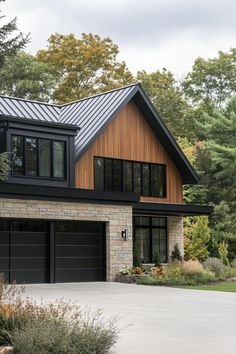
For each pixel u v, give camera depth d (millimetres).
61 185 27000
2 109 29047
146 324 14305
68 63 51406
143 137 31891
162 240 32688
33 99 46938
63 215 25531
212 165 42250
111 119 29328
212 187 42094
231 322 14727
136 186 31391
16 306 12227
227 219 39281
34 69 47500
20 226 25000
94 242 27281
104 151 29750
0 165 15992
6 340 11305
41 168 26422
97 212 26797
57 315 11484
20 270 24828
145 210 30250
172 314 16062
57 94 50562
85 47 52219
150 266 30172
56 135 27031
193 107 60625
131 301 18891
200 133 53594
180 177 33812
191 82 60750
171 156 33312
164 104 53594
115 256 27312
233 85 59000
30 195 24266
